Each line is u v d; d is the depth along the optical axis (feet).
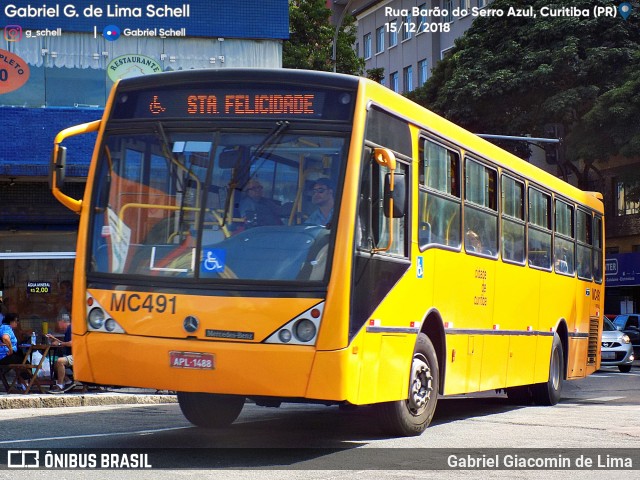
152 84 36.24
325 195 34.58
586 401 69.72
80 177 86.79
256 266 33.96
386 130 38.09
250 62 92.58
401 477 30.30
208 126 35.37
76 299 35.35
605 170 190.90
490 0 227.40
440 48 249.96
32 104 88.38
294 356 33.24
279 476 30.01
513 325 55.42
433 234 43.16
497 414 55.21
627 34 166.81
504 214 53.88
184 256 34.40
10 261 77.61
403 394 39.75
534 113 168.25
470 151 48.42
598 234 79.36
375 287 36.60
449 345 44.96
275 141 35.04
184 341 33.78
